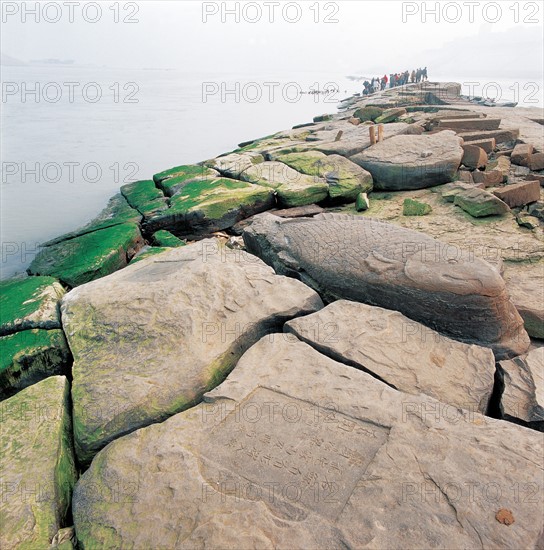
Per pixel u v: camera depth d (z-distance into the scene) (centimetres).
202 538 196
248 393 270
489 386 282
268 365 291
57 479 245
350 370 279
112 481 230
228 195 672
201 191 704
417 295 333
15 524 220
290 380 276
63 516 238
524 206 596
